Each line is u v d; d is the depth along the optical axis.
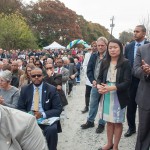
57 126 3.24
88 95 5.48
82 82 10.95
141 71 2.84
